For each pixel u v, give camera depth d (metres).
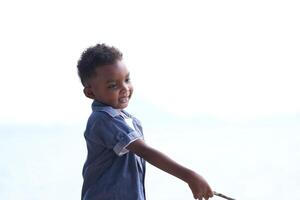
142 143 2.58
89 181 2.74
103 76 2.69
